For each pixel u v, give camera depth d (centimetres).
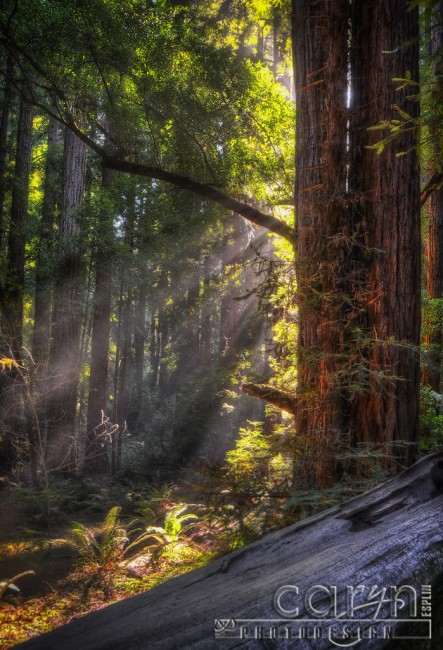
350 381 384
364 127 434
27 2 693
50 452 1143
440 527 101
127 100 779
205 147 761
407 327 402
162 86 735
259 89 776
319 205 444
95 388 1461
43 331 1402
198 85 764
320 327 412
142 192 1378
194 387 1430
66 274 1338
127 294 1753
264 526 294
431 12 222
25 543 630
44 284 1364
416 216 413
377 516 110
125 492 1042
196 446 1291
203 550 516
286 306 443
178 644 62
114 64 734
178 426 1369
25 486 979
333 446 365
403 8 413
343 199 428
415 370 400
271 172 722
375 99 422
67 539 673
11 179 1269
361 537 99
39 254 1415
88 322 1650
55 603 441
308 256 441
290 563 91
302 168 472
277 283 441
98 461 1379
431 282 1023
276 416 750
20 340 1024
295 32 492
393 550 92
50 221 1559
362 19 443
